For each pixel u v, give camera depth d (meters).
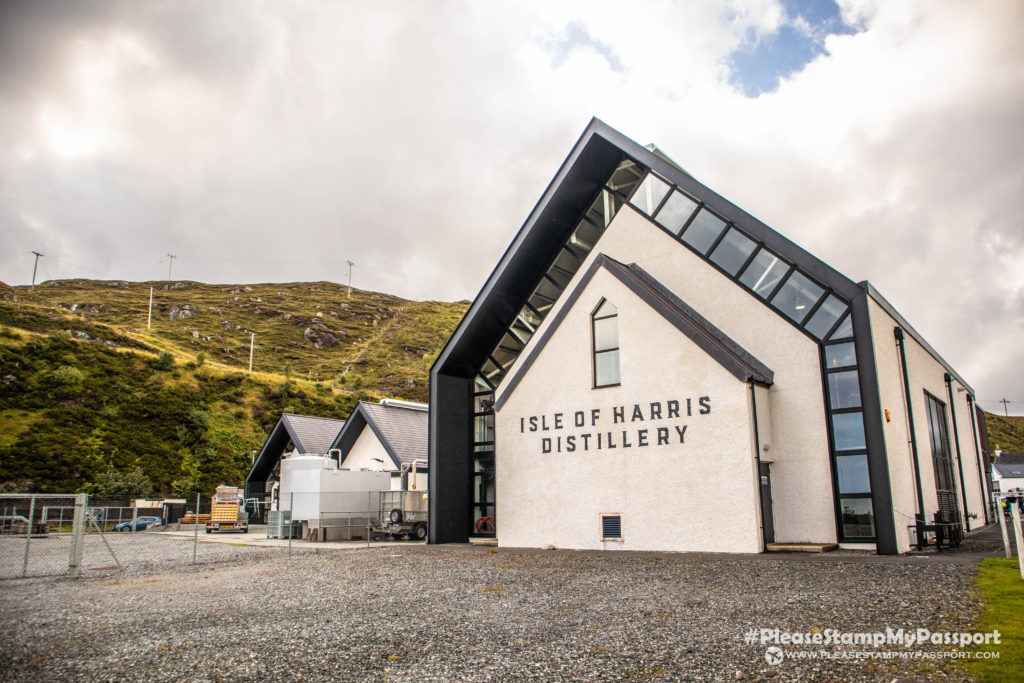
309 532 21.84
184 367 61.00
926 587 7.33
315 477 21.80
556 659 4.98
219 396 58.56
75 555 12.78
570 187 17.33
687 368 13.06
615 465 13.81
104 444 45.53
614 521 13.64
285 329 132.75
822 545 11.76
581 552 13.49
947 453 18.48
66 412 47.28
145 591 10.09
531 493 15.10
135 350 62.69
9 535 23.48
